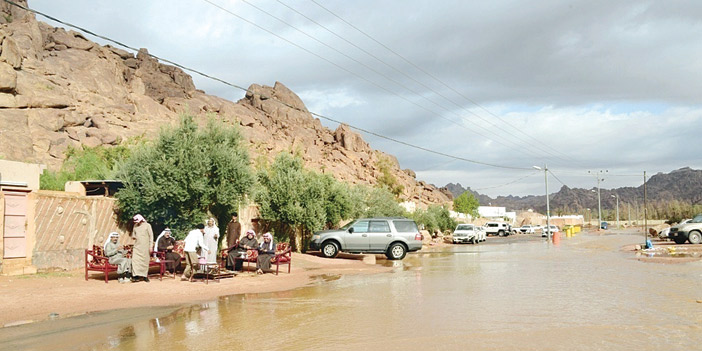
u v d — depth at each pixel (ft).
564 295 41.22
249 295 42.55
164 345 24.72
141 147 63.82
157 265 51.72
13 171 49.47
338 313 33.58
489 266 71.31
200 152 60.95
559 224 472.44
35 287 41.86
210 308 35.86
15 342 25.43
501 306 35.96
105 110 233.76
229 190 62.80
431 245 149.28
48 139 171.94
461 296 41.22
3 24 239.30
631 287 45.68
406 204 223.30
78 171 94.32
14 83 180.34
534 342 24.94
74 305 36.17
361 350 23.59
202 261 49.73
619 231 284.00
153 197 58.85
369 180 331.77
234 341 25.54
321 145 359.46
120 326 29.43
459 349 23.63
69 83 235.61
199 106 312.29
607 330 27.63
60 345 24.76
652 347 23.84
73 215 54.80
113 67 281.54
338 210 102.37
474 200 377.30
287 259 61.00
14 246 48.29
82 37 299.79
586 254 94.22
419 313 33.35
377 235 87.20
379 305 36.88
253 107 370.94
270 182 91.50
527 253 101.19
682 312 32.99
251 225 85.97
